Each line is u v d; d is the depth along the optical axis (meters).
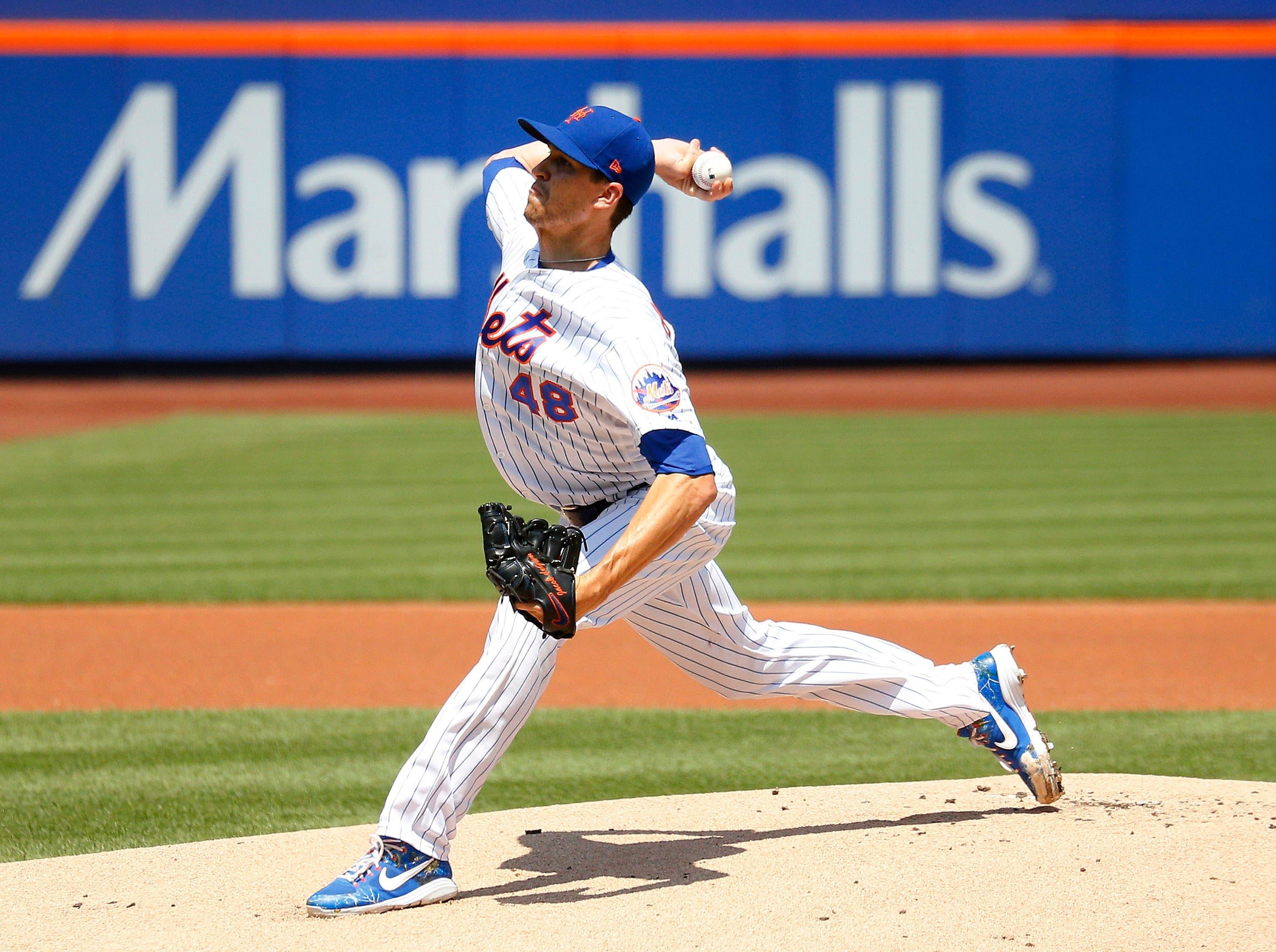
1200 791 13.49
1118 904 10.18
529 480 11.34
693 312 75.94
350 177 75.31
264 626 25.61
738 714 19.12
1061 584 28.70
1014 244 75.50
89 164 74.75
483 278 75.75
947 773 15.79
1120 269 75.50
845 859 11.48
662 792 15.09
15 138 74.38
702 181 12.09
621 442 10.66
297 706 19.73
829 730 18.14
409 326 76.00
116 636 24.72
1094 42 74.31
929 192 75.38
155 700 20.16
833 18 74.88
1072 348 75.88
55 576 30.25
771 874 11.20
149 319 75.62
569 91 75.25
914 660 12.46
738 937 9.77
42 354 75.62
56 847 13.30
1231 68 74.19
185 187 75.12
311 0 74.75
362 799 14.95
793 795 13.95
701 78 75.19
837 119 75.12
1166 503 39.56
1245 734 17.58
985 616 25.98
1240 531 35.06
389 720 18.83
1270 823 12.16
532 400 10.65
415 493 42.25
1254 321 75.44
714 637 11.71
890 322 76.06
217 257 75.50
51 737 17.84
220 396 72.50
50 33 73.88
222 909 10.80
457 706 10.77
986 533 35.16
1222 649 23.20
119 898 11.12
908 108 75.06
